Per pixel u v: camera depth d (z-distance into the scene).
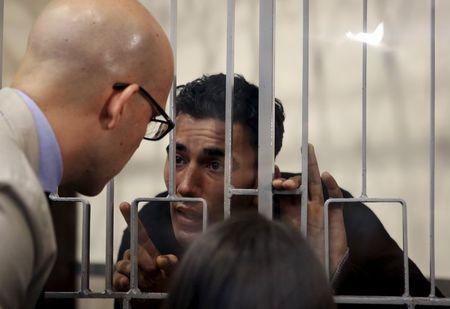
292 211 1.62
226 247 0.78
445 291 2.18
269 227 0.80
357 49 2.27
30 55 1.27
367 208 1.79
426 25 2.21
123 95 1.25
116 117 1.25
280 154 2.29
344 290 1.68
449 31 2.19
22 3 2.54
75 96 1.23
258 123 1.64
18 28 2.54
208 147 1.74
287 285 0.75
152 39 1.31
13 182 1.02
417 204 2.21
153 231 1.77
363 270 1.73
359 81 2.26
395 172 2.24
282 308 0.75
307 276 0.76
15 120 1.15
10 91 1.20
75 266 2.47
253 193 1.57
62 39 1.24
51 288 2.14
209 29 2.43
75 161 1.26
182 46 2.46
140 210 1.80
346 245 1.64
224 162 1.71
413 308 1.52
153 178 2.44
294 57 2.31
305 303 0.75
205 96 1.75
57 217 2.53
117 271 1.66
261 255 0.77
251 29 2.39
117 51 1.26
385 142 2.25
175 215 1.77
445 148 2.19
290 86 2.32
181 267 0.79
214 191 1.75
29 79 1.24
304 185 1.56
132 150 1.34
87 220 1.59
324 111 2.29
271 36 1.56
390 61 2.24
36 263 1.09
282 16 2.33
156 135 1.47
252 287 0.75
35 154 1.16
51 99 1.22
